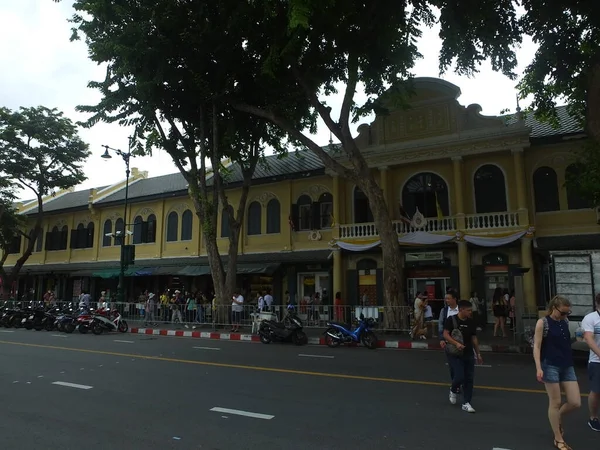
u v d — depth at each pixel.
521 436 5.52
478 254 20.47
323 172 24.02
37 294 35.16
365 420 6.20
